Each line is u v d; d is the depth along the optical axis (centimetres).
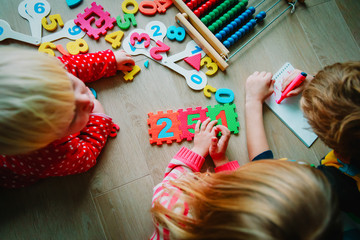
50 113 54
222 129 80
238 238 39
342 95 53
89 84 86
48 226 79
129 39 89
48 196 80
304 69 90
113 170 82
